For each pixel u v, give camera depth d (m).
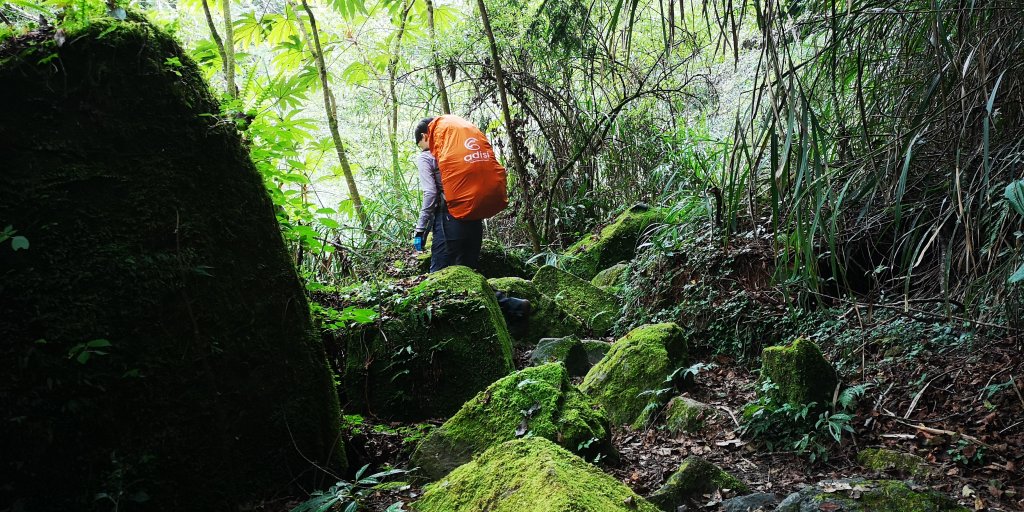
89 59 2.26
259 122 3.09
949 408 3.13
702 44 7.43
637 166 7.85
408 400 3.82
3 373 2.04
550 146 7.79
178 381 2.36
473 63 7.22
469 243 5.07
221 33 6.57
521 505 2.06
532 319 5.37
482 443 3.02
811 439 3.08
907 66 3.48
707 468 2.81
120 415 2.23
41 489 2.07
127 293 2.27
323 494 2.49
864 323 3.87
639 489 2.83
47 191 2.17
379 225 7.11
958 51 2.52
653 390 3.72
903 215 3.82
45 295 2.13
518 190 7.81
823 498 2.55
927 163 3.67
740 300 4.48
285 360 2.70
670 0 2.77
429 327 3.93
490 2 7.15
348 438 3.09
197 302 2.43
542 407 3.08
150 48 2.39
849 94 4.14
